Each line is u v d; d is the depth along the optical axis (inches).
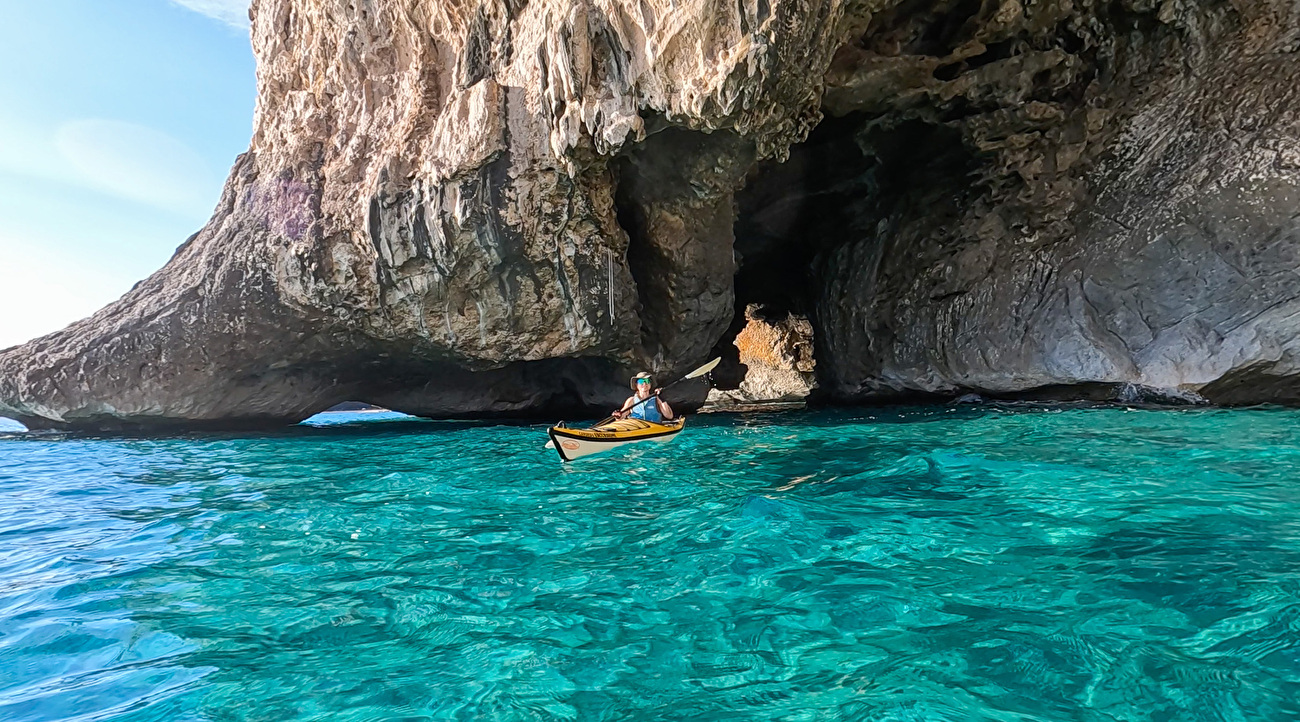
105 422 450.3
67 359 438.6
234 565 142.2
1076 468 204.5
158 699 86.6
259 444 389.7
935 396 484.1
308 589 126.3
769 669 89.8
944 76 409.1
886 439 298.7
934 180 462.0
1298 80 344.8
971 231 446.9
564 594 119.8
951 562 125.9
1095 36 390.6
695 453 283.7
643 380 337.1
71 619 113.1
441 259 387.9
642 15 302.5
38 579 134.6
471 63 390.6
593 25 322.3
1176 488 173.8
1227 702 77.2
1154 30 380.5
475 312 416.5
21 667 96.0
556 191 370.6
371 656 97.9
